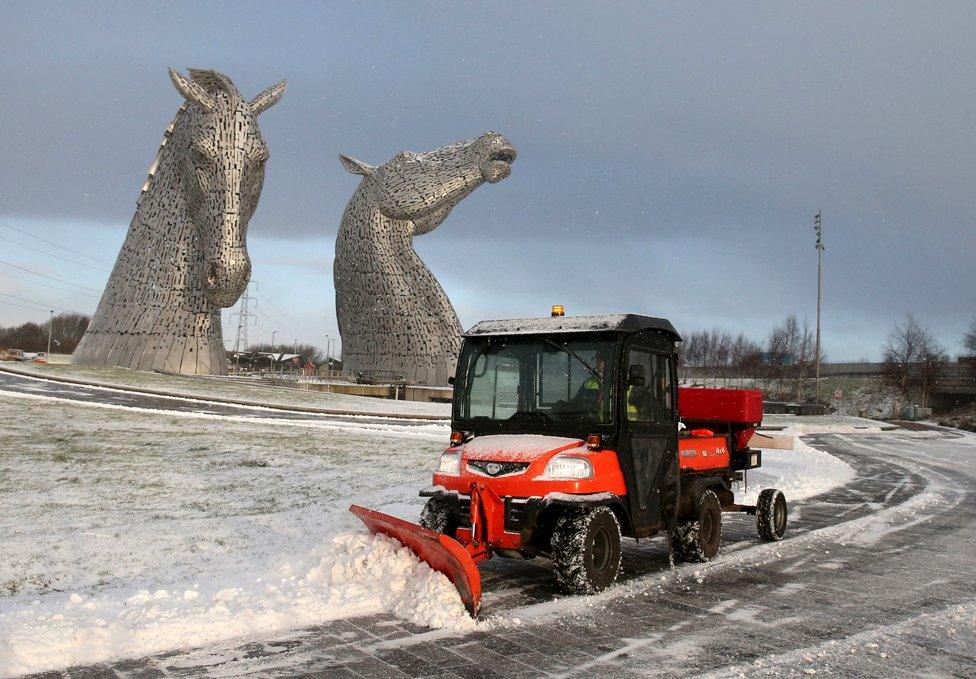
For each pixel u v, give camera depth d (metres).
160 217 43.91
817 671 5.14
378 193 52.25
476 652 5.46
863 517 12.64
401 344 52.31
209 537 9.45
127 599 6.58
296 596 6.56
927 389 71.69
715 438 9.99
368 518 7.18
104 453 16.91
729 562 8.83
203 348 44.41
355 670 5.07
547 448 7.14
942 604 6.98
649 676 5.02
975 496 15.73
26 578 7.41
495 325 8.43
